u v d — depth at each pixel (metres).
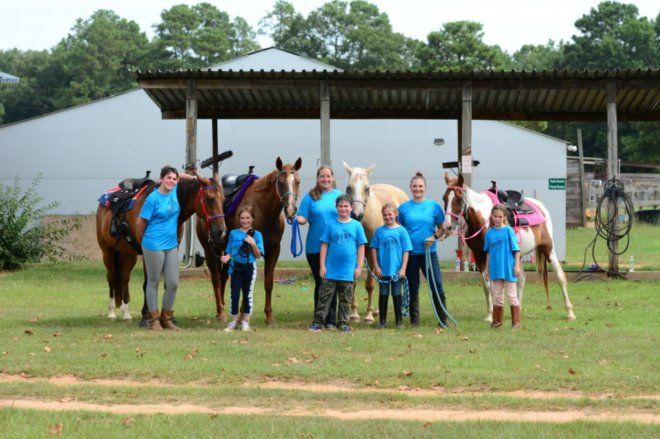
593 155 63.78
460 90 18.58
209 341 10.38
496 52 62.31
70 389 7.92
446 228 11.69
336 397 7.67
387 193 13.66
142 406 7.41
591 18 67.94
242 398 7.65
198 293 16.34
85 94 75.62
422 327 11.85
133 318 13.03
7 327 11.79
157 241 11.34
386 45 79.00
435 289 11.88
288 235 24.20
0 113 75.62
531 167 24.30
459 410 7.30
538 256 13.29
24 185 25.23
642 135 53.28
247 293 11.48
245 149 24.69
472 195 12.20
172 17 79.88
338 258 11.46
